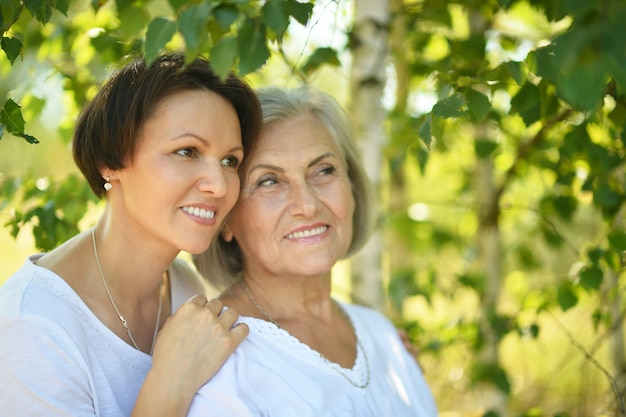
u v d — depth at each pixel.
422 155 2.71
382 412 1.91
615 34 0.92
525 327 2.61
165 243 1.71
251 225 1.86
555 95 1.90
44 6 1.66
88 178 1.73
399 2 2.92
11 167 4.19
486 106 1.80
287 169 1.83
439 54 3.17
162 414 1.52
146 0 2.06
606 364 3.63
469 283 2.99
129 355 1.67
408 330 2.88
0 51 2.44
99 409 1.59
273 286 1.96
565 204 2.88
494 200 3.02
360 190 2.14
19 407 1.46
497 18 3.00
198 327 1.65
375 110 2.63
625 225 2.41
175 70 1.59
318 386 1.77
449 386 3.12
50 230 2.20
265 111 1.87
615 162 2.12
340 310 2.17
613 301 2.49
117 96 1.60
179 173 1.59
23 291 1.55
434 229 3.54
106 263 1.73
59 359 1.50
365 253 2.73
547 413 3.55
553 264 3.76
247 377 1.70
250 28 1.36
